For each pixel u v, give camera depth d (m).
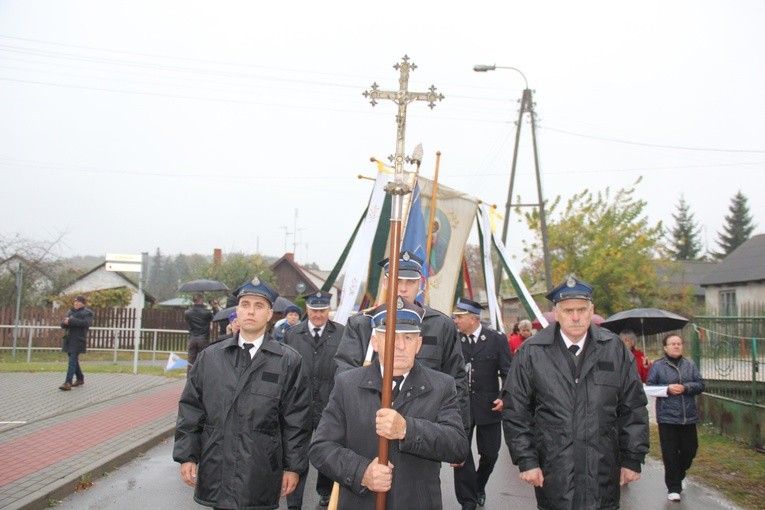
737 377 9.55
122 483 7.23
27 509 5.93
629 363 4.48
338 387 3.63
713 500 7.06
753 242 34.84
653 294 27.97
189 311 13.48
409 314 3.53
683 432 7.19
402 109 3.96
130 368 18.05
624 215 27.50
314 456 3.47
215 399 4.22
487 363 7.01
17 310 20.25
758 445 8.87
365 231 7.44
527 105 22.31
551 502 4.28
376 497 3.28
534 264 32.66
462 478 6.32
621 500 7.12
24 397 12.36
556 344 4.49
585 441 4.26
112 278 37.31
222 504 4.09
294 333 7.38
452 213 8.77
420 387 3.52
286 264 47.81
